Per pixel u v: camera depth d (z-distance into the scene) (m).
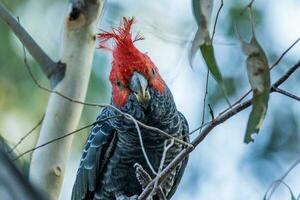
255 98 6.89
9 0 14.88
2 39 14.27
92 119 13.39
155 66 10.12
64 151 9.35
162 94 9.91
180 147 10.34
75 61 9.59
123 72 9.84
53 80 9.54
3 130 13.84
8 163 4.46
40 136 9.39
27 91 14.27
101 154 10.79
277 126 14.73
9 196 4.40
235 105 7.16
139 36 11.23
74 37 9.68
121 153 10.54
